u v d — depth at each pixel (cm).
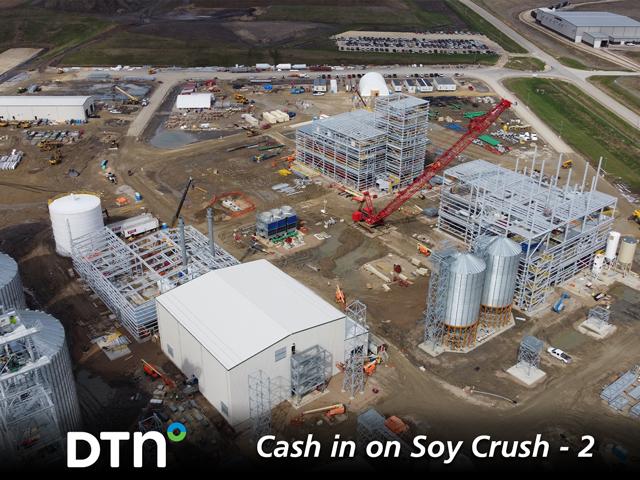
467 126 17838
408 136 13162
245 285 8481
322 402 7756
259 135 16788
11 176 14212
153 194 13350
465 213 11181
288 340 7475
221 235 11669
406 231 11969
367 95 19988
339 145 13525
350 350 8219
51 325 6750
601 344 8962
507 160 15638
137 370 8231
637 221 12581
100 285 9569
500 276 8775
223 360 7100
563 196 10438
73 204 10625
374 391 7950
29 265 10662
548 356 8675
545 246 9669
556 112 19338
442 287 8381
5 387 6075
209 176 14238
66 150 15625
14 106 17250
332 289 10112
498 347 8838
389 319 9406
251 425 7356
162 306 8131
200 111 18525
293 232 11619
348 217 12444
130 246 10762
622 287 10344
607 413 7694
